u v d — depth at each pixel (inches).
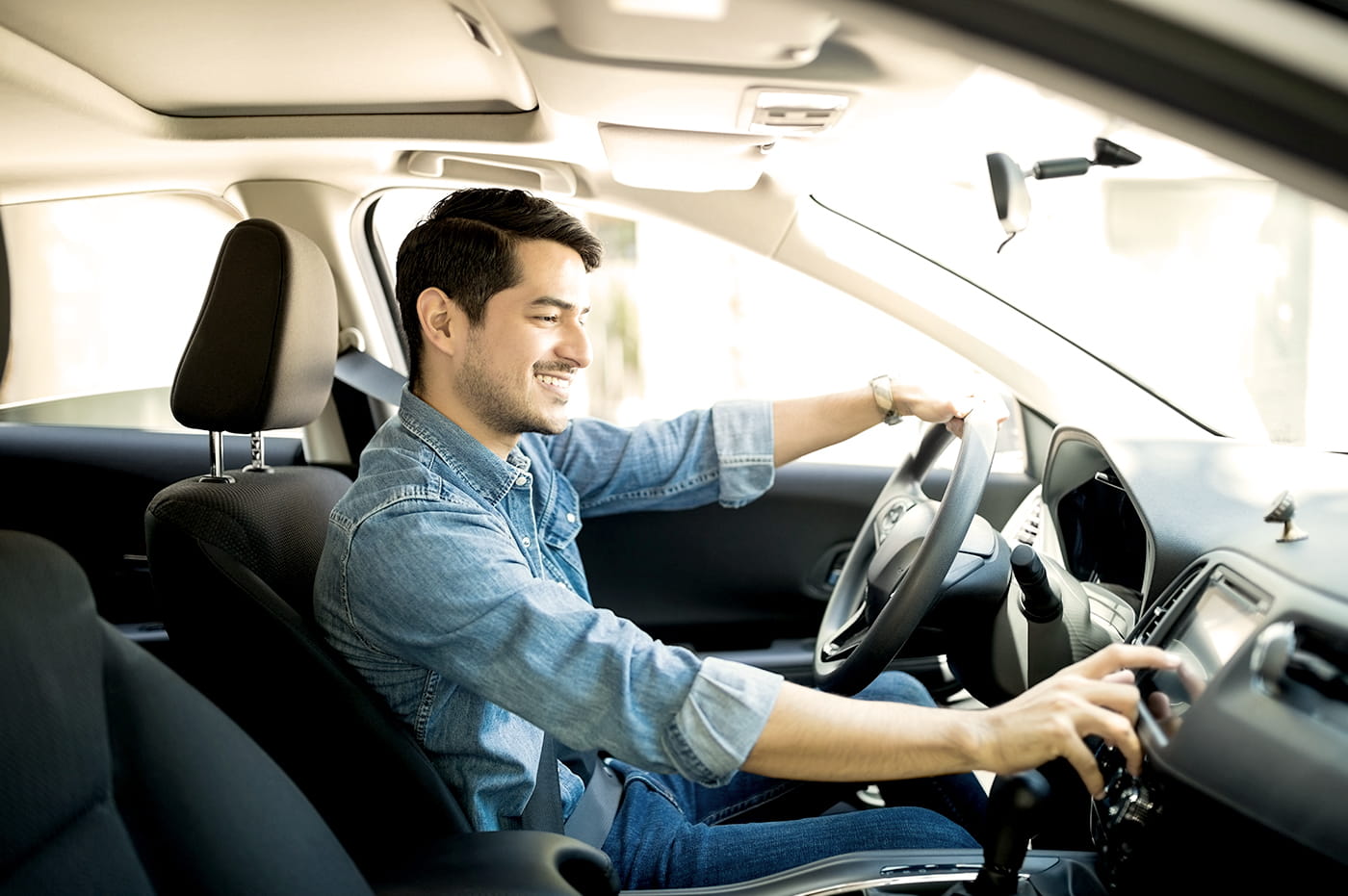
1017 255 73.6
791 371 88.4
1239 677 33.9
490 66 60.9
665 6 42.2
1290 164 22.1
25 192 73.9
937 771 37.2
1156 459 52.7
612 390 156.3
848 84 50.3
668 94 53.7
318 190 76.1
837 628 62.7
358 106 70.1
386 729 45.2
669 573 81.7
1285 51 20.9
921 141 62.3
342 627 46.5
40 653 26.7
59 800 26.1
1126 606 54.8
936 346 74.3
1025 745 35.7
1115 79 22.3
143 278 79.4
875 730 38.1
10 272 76.7
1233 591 39.2
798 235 72.6
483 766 47.1
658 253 134.2
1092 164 64.6
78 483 80.0
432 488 46.9
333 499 56.1
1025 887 40.3
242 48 61.8
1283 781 30.2
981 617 55.6
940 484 81.4
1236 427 67.9
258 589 45.5
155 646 77.1
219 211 79.4
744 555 82.1
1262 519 44.9
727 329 131.2
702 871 49.4
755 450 64.5
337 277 79.4
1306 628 33.8
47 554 28.1
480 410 50.6
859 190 72.2
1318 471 50.0
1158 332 72.0
